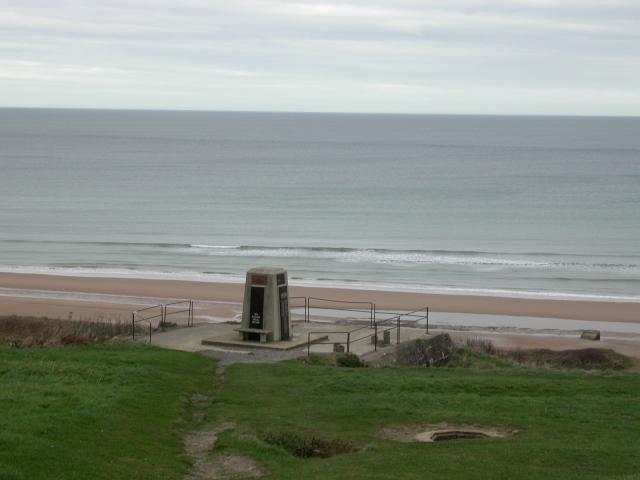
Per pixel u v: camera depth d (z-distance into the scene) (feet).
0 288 183.73
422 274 209.97
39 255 234.99
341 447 54.85
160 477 46.34
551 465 50.44
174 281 195.21
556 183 459.73
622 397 70.79
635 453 52.90
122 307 160.66
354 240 272.51
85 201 371.15
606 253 248.93
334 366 82.58
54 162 588.50
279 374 76.23
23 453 45.14
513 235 284.41
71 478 43.14
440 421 60.64
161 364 77.15
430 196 396.37
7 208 342.64
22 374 67.36
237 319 146.51
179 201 375.66
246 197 393.09
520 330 146.20
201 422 60.18
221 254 239.91
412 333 102.73
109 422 54.70
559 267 223.30
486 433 58.39
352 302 168.86
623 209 350.43
